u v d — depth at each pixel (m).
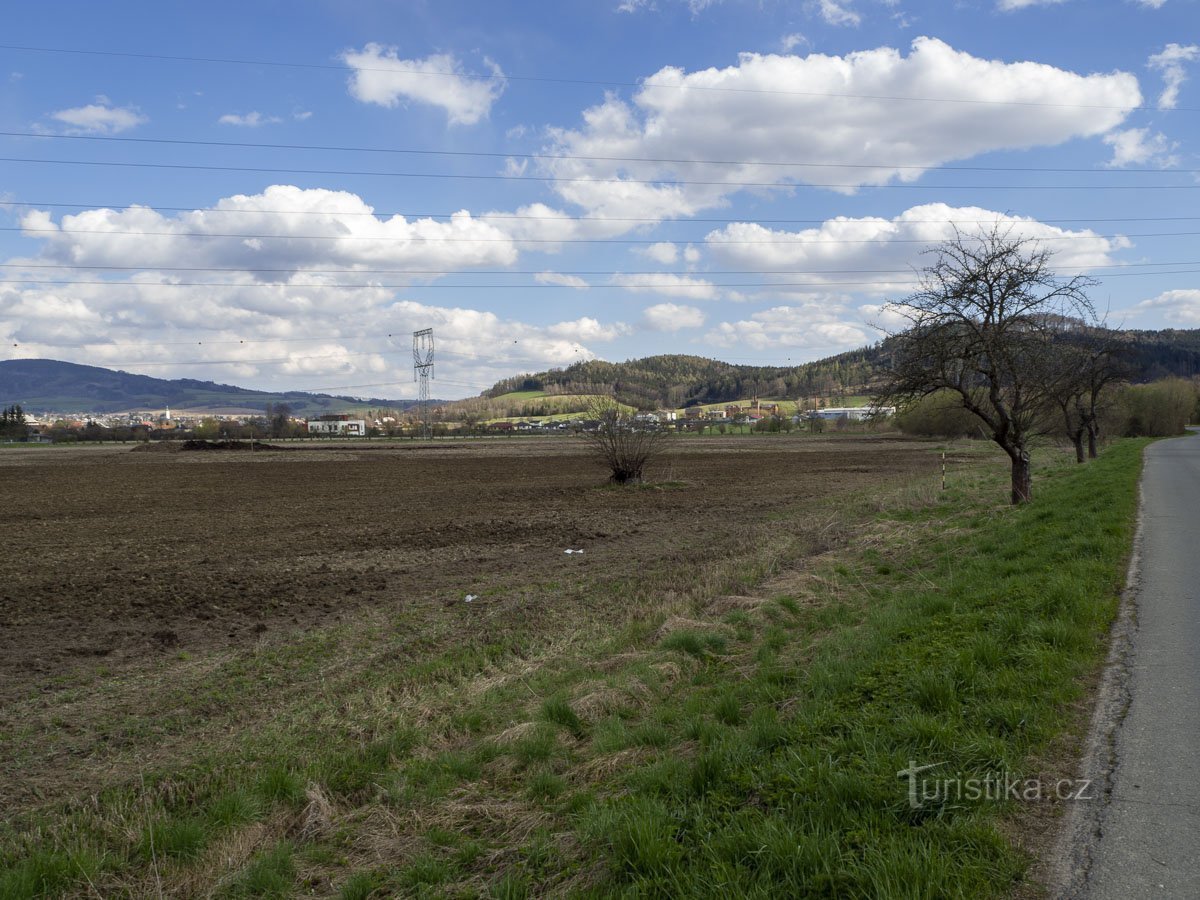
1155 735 5.10
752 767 4.94
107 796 6.00
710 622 10.20
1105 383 36.00
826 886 3.59
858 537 17.61
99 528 23.42
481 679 8.67
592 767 5.75
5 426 129.88
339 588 14.30
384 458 67.12
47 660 9.94
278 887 4.57
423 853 4.70
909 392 21.25
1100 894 3.46
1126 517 14.70
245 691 8.61
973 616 7.94
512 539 20.39
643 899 3.71
